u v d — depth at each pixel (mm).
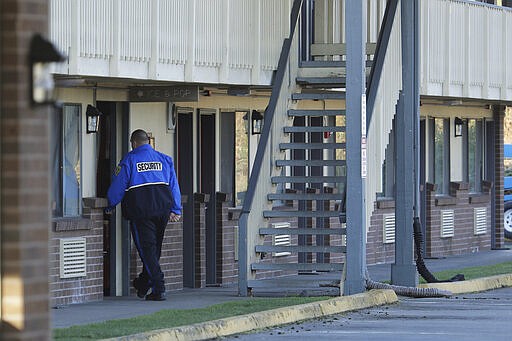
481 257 60031
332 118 51625
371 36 46781
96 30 33750
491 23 57594
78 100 37438
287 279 39594
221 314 32000
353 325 32531
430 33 51750
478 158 64500
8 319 16484
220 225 44469
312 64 43094
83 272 37062
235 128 45875
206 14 38500
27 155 16625
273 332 30922
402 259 41719
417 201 42500
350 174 37938
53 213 36500
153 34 36000
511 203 75625
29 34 16672
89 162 38094
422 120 58500
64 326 30250
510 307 37781
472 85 55781
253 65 40938
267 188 40719
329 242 50531
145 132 38406
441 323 33000
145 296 38344
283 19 42688
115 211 39688
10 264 16500
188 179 43250
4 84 16578
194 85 39094
